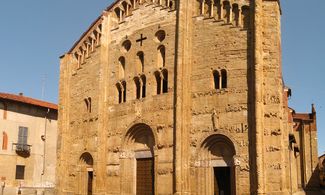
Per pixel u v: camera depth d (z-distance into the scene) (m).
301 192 70.50
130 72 47.53
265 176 34.84
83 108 51.84
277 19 37.56
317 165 79.88
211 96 39.50
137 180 45.50
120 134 46.94
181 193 38.78
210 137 38.88
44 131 69.38
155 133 43.03
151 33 46.22
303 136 81.25
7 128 63.69
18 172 64.38
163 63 45.06
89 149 49.38
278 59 36.75
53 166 70.06
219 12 40.81
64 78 55.03
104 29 50.97
